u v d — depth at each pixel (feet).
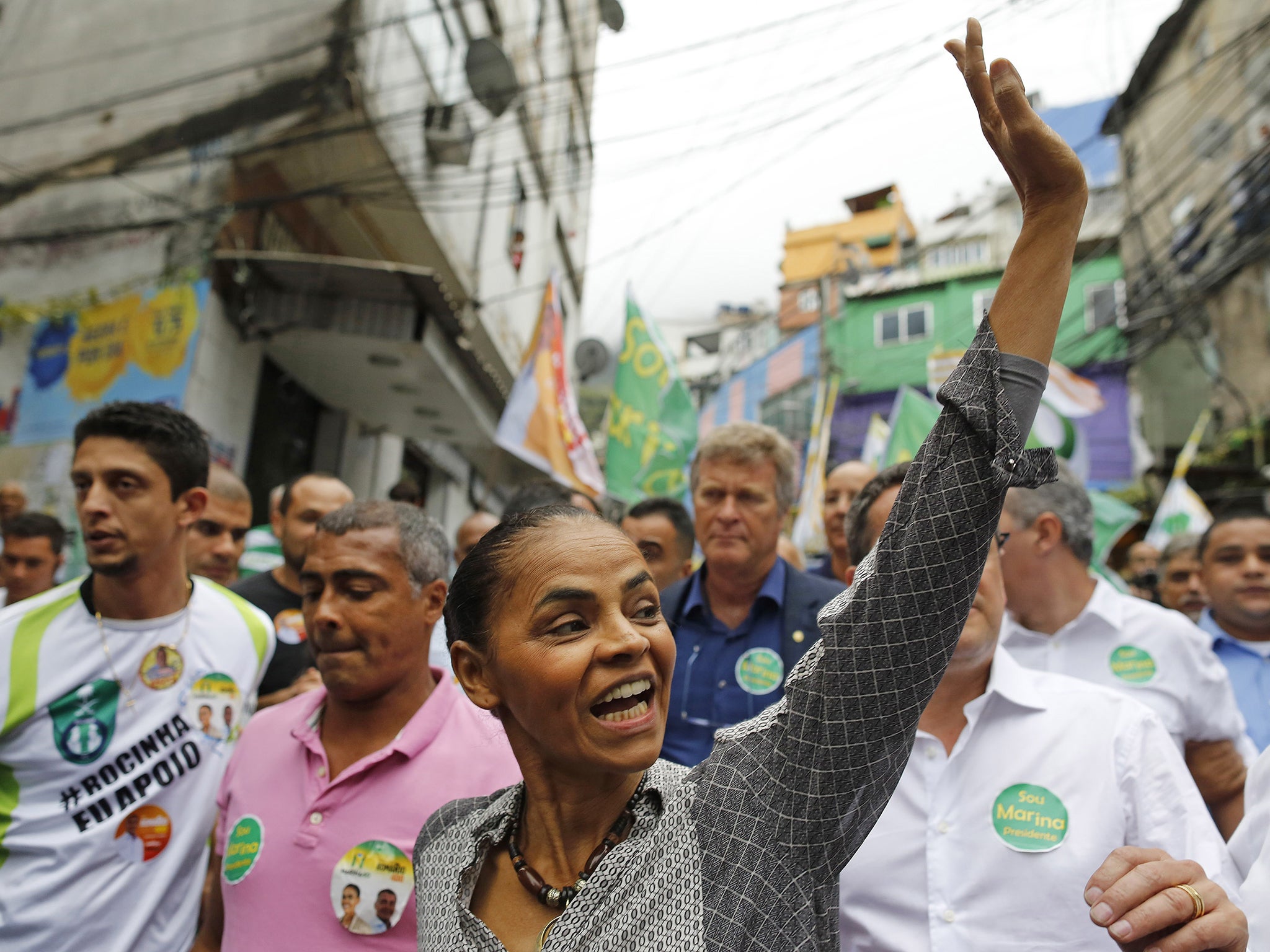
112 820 8.22
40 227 33.50
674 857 3.86
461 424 40.70
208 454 9.12
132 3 35.63
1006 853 6.57
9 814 8.04
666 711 4.24
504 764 7.21
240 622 9.59
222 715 9.07
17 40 37.42
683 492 20.20
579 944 3.77
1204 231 51.08
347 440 39.70
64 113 35.32
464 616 4.49
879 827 7.00
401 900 6.72
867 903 6.85
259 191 31.81
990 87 4.35
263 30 32.22
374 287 29.50
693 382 95.50
